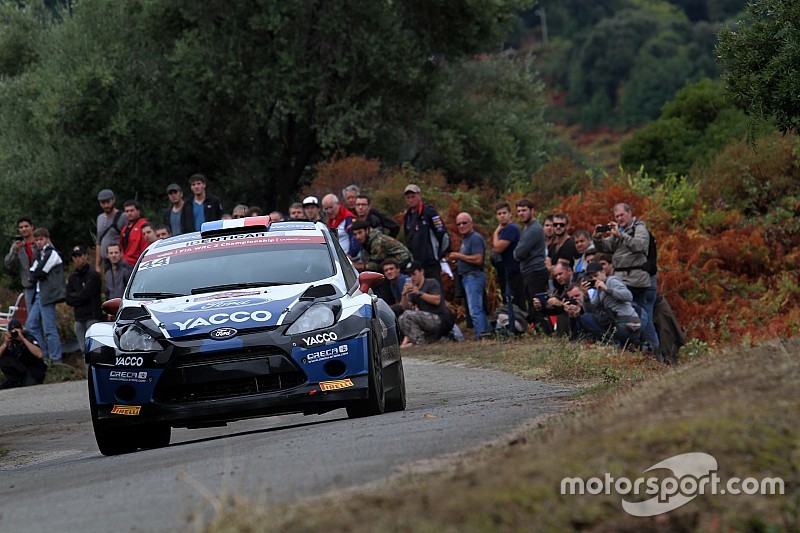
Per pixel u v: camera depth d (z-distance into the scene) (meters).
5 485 26.81
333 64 108.62
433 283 65.88
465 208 89.06
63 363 74.75
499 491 15.02
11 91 113.25
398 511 14.66
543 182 95.06
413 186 67.00
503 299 68.31
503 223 64.81
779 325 66.62
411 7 114.00
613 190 80.31
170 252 38.00
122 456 30.89
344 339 32.44
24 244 75.25
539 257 62.59
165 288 35.91
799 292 73.75
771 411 18.14
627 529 14.52
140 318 33.47
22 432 45.47
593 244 55.06
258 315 32.59
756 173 89.56
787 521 15.07
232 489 19.86
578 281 57.28
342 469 20.69
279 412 32.25
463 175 119.88
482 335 64.88
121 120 105.50
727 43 36.91
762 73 35.84
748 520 14.98
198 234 39.31
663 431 17.16
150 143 109.12
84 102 107.06
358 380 32.44
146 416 32.09
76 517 19.00
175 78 109.00
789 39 35.66
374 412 33.16
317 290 34.28
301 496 18.14
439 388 44.19
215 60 106.62
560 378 43.38
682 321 70.62
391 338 36.66
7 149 109.12
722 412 18.08
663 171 113.81
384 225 67.12
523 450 18.52
